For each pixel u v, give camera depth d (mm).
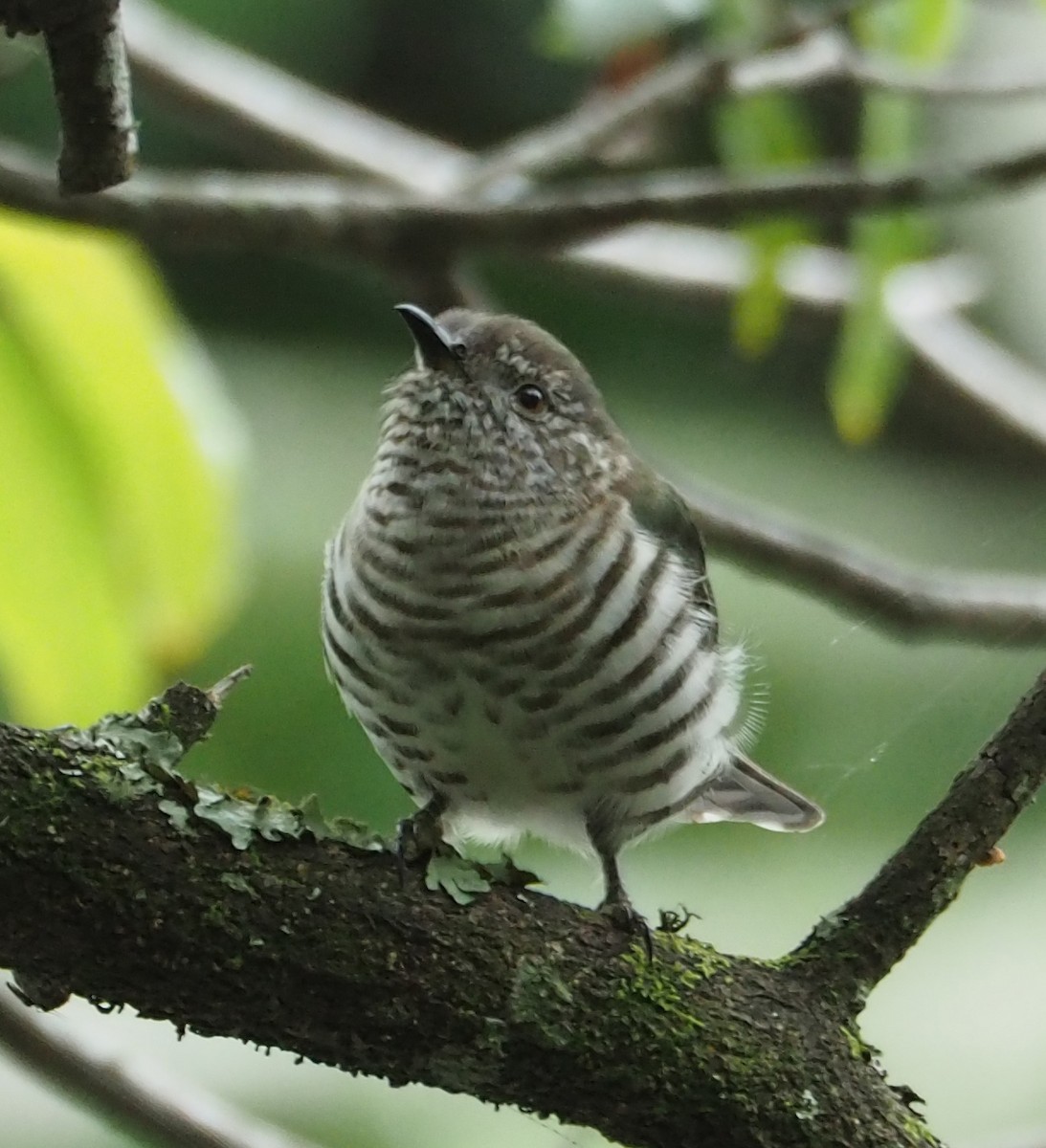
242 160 14641
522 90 14867
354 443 13844
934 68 9156
